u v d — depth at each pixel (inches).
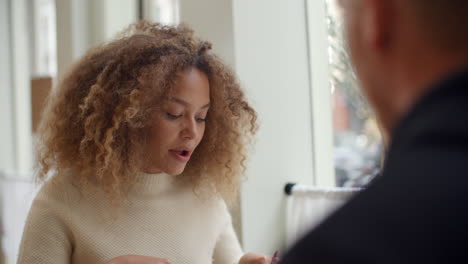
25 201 108.7
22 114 138.5
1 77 138.5
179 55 44.8
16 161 138.9
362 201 12.1
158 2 99.9
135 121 43.8
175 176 51.9
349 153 78.3
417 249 10.6
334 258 11.4
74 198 45.1
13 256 116.8
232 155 53.1
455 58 12.0
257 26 69.8
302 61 74.7
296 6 74.2
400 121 12.8
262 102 69.7
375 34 13.5
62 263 43.4
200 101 44.7
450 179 10.9
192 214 51.0
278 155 71.2
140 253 46.2
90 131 44.2
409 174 11.6
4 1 140.6
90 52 49.3
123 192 46.8
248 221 68.1
